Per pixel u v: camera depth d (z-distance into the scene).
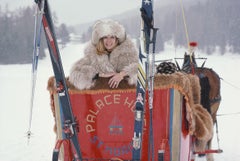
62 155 4.21
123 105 3.94
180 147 3.86
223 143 8.49
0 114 13.36
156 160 3.89
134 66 3.94
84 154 4.04
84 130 4.02
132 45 4.16
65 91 3.71
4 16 95.50
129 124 3.93
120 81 3.93
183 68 6.78
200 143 4.84
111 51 4.16
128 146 3.95
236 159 6.98
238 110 14.20
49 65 69.50
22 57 87.56
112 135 3.97
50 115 13.12
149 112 3.82
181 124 3.87
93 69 4.00
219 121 11.84
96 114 3.99
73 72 4.01
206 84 6.31
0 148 7.95
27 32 94.81
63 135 4.13
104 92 3.96
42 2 3.51
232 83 26.70
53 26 3.62
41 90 22.94
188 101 3.92
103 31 4.07
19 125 11.06
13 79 34.66
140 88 3.64
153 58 3.62
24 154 7.43
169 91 3.84
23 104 16.31
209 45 122.81
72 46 96.44
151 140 3.71
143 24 3.60
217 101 6.77
